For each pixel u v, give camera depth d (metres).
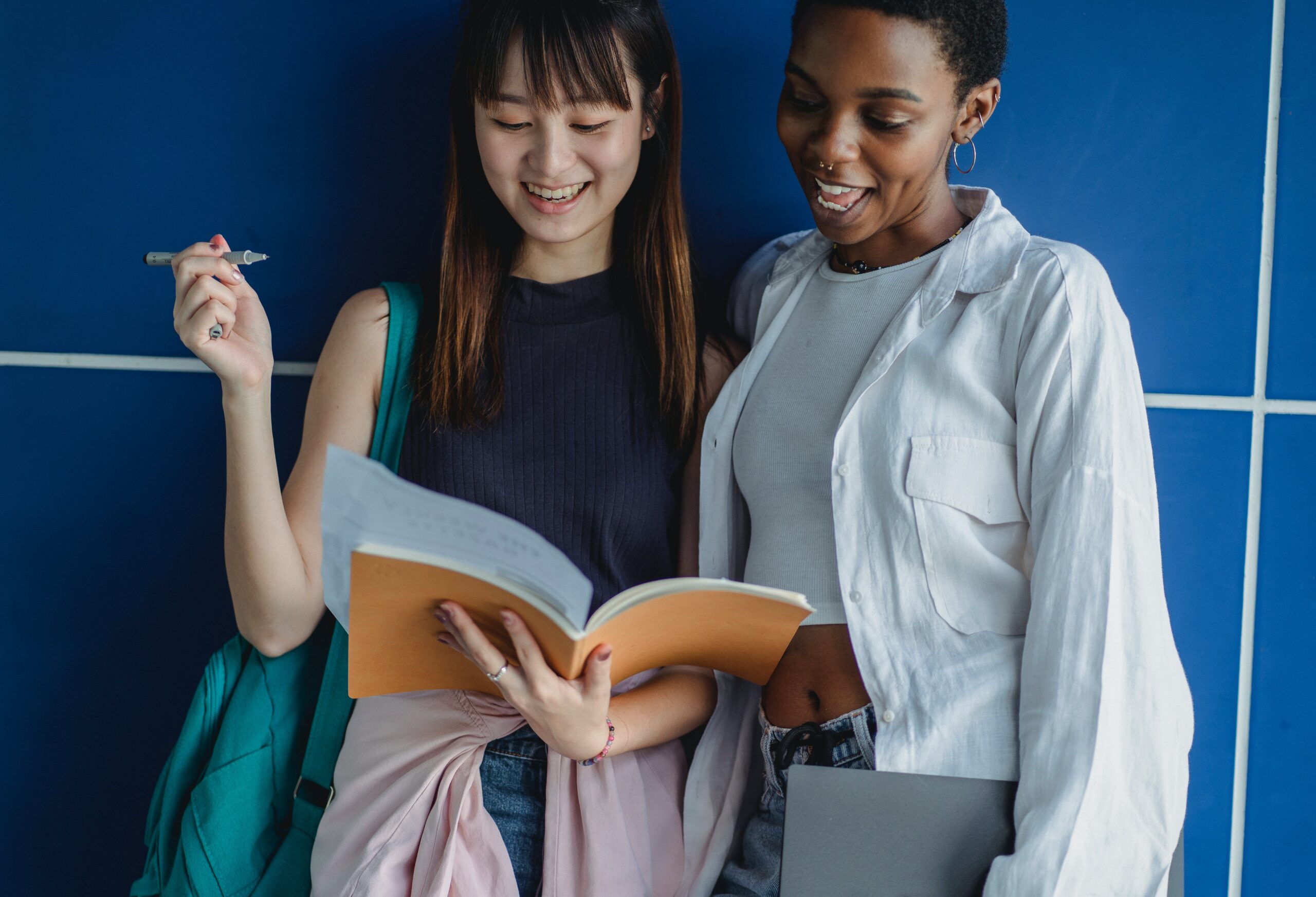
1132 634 0.87
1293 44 1.21
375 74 1.27
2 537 1.34
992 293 1.00
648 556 1.15
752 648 0.99
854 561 1.01
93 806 1.36
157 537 1.33
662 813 1.09
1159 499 1.27
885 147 0.96
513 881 0.98
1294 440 1.25
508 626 0.83
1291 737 1.28
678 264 1.16
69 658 1.35
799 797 0.89
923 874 0.87
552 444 1.13
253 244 1.30
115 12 1.27
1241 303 1.24
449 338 1.11
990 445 0.98
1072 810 0.83
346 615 0.89
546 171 1.03
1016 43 1.24
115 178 1.29
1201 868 1.29
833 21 0.93
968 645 0.97
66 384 1.32
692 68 1.28
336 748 1.11
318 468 1.09
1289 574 1.27
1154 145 1.24
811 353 1.09
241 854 1.08
